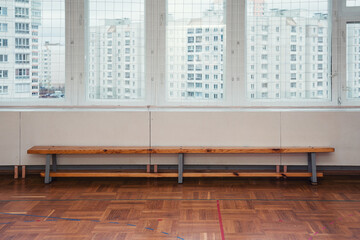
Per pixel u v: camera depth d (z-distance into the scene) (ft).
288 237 9.39
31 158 15.14
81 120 15.08
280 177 15.30
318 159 15.02
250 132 15.05
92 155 15.19
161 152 14.40
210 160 15.17
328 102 15.38
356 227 10.02
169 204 11.96
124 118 15.08
